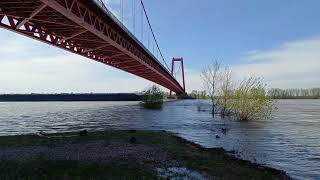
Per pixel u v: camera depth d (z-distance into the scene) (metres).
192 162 18.84
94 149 22.36
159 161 18.88
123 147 23.27
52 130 41.97
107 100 192.50
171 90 196.00
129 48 65.12
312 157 23.75
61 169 15.98
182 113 71.38
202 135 34.75
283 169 20.03
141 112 76.94
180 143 26.52
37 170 15.51
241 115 52.16
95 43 56.31
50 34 49.06
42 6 36.12
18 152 21.08
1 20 41.41
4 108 112.88
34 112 85.00
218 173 16.61
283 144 29.28
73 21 40.97
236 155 23.59
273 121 51.41
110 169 16.44
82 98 199.50
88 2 40.91
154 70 98.06
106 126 45.88
